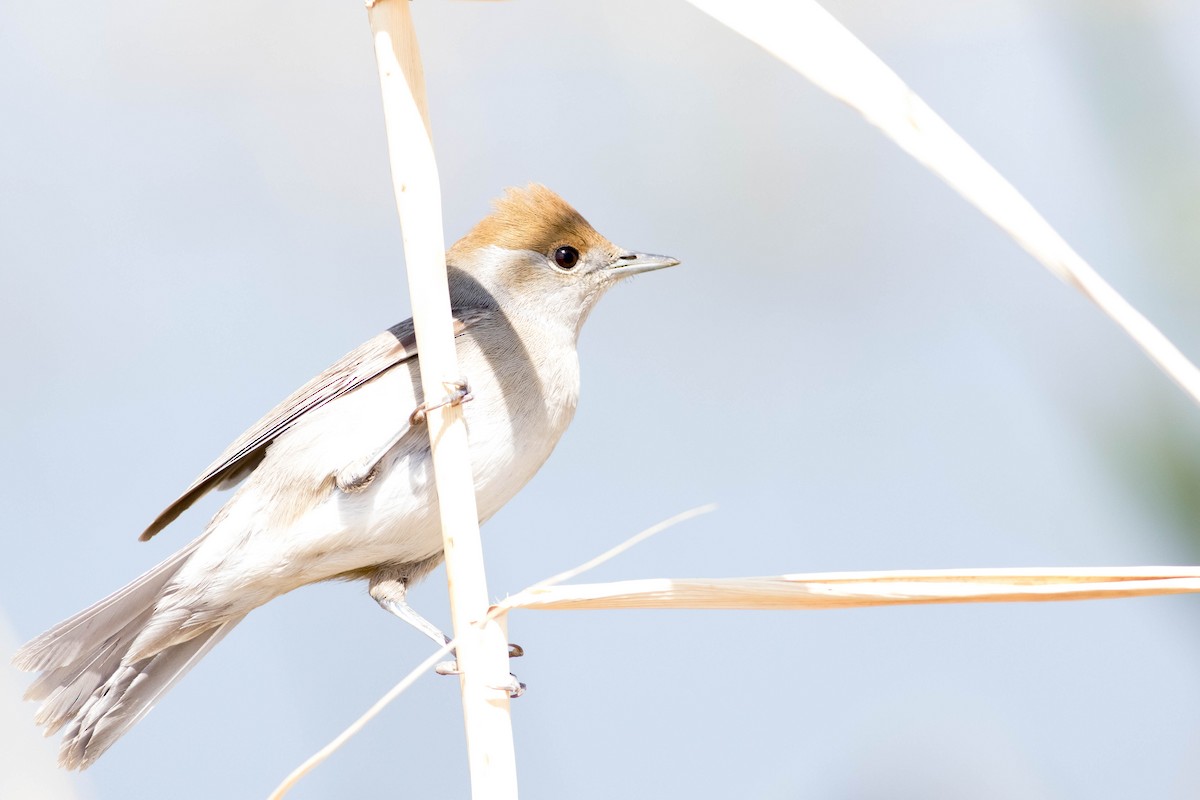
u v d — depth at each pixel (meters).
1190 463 8.95
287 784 4.37
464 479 5.18
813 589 4.69
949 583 4.59
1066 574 4.52
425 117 5.26
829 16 3.95
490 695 4.97
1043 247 3.81
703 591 4.77
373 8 5.28
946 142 3.84
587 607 4.89
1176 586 4.39
